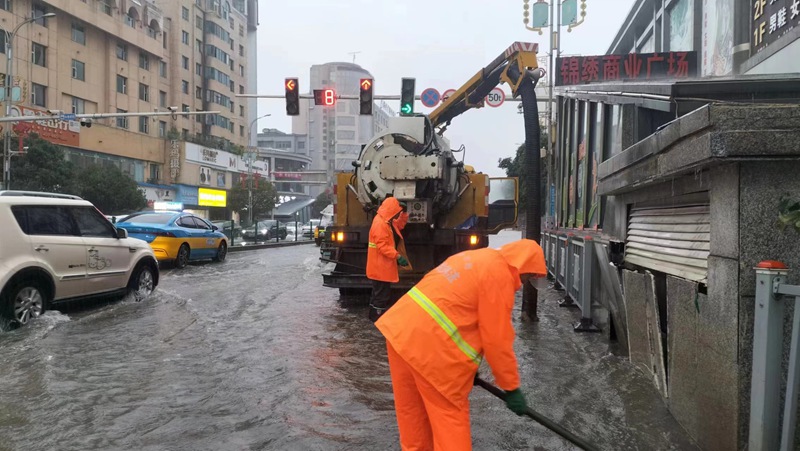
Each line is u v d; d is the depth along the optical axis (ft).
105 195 122.93
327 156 456.86
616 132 25.02
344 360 18.84
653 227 15.72
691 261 12.48
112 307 28.25
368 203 28.81
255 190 189.88
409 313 8.93
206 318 25.73
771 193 9.78
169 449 11.72
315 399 14.92
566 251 31.48
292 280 41.60
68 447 11.78
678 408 12.85
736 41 58.90
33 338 20.84
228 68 229.86
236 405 14.37
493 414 13.88
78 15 140.67
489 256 8.99
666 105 18.39
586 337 22.24
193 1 206.18
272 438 12.32
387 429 12.89
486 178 30.27
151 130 177.78
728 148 9.57
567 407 14.20
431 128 30.25
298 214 247.91
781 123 9.65
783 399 9.58
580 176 33.30
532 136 26.16
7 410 13.82
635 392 15.08
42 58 133.59
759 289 9.17
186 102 203.21
